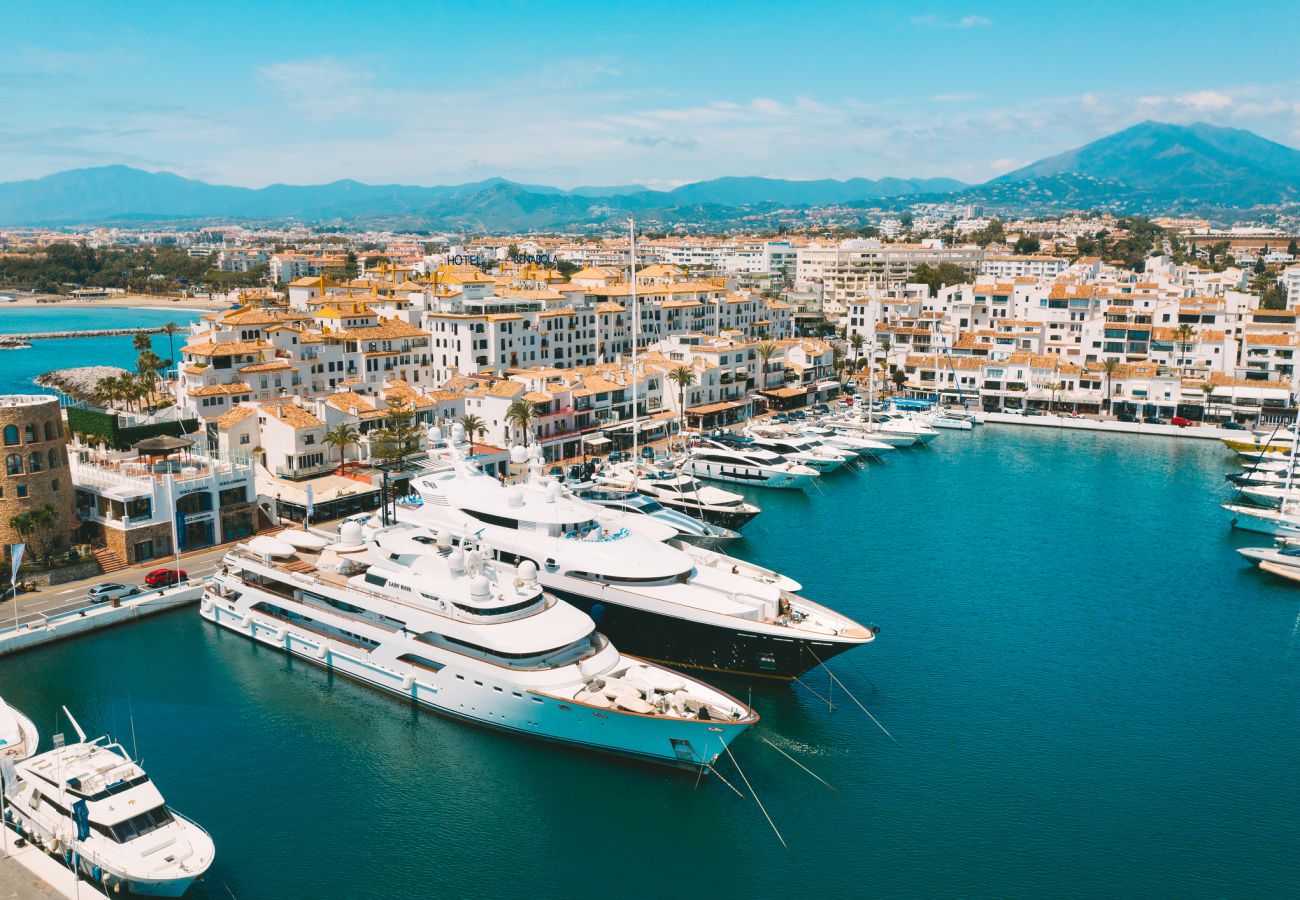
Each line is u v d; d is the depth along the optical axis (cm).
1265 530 10881
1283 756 6141
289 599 7350
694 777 5822
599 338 18462
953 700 6844
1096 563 9900
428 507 8144
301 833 5250
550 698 5872
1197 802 5638
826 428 16138
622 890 4856
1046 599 8831
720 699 5934
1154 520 11544
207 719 6400
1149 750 6194
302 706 6600
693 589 7250
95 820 4709
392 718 6481
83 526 9150
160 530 9038
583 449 13450
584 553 7375
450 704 6406
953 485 13288
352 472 11350
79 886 4406
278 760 5938
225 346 13238
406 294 18638
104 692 6719
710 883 4912
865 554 10050
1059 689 7012
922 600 8744
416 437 11506
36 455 8381
